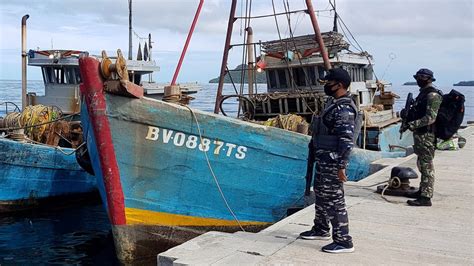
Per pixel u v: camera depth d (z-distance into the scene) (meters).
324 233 5.41
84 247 9.42
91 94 7.07
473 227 6.14
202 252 4.99
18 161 12.06
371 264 4.74
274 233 5.71
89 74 7.00
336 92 4.89
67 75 15.33
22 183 12.30
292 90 13.47
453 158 12.19
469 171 10.30
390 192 7.86
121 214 7.47
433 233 5.88
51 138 13.25
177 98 8.88
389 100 16.64
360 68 15.28
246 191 8.44
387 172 10.01
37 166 12.48
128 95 7.11
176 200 7.87
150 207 7.67
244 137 8.12
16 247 9.36
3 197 12.02
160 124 7.41
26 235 10.24
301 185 8.98
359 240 5.55
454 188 8.55
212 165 7.98
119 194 7.40
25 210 12.52
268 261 4.75
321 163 4.98
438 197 7.80
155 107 7.34
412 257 4.99
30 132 12.95
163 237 7.89
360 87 14.34
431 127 7.01
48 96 15.59
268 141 8.39
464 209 7.04
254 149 8.28
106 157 7.24
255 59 13.33
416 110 6.96
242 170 8.28
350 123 4.77
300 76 13.50
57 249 9.27
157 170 7.59
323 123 4.95
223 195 8.24
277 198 8.81
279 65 13.35
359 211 6.91
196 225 8.15
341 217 5.02
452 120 6.90
